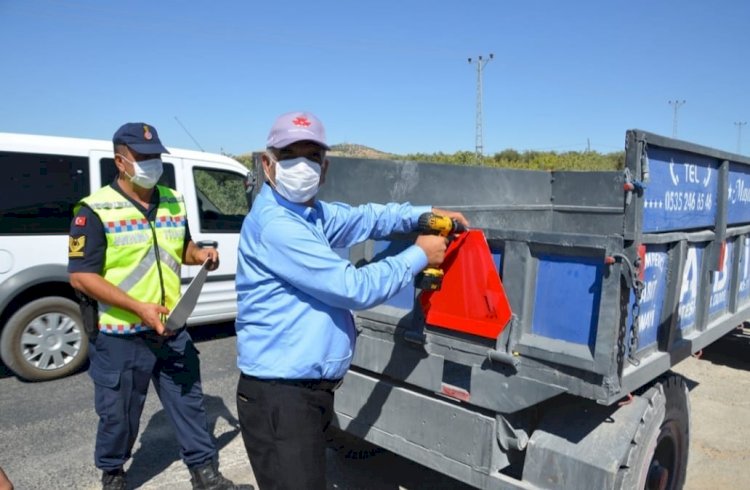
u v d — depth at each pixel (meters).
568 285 2.29
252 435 2.22
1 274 5.12
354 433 3.08
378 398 2.95
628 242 2.33
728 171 3.49
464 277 2.52
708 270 3.32
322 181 2.24
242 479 3.71
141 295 3.25
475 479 2.57
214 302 6.43
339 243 2.55
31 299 5.36
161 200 3.40
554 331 2.33
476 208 4.26
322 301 2.14
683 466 3.01
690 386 5.34
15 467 3.82
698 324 3.31
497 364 2.47
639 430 2.46
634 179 2.32
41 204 5.34
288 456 2.15
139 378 3.24
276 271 2.10
